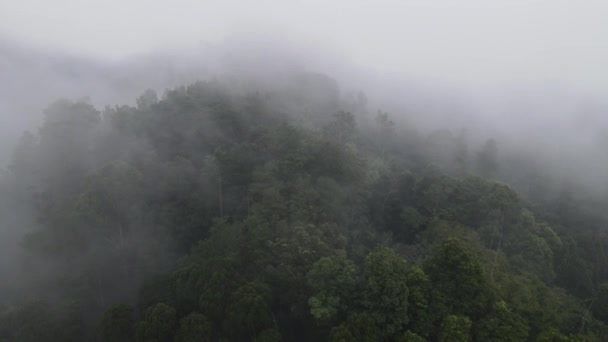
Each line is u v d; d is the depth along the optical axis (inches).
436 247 2124.8
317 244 2026.3
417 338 1539.1
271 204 2293.3
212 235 2321.6
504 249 2331.4
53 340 1841.8
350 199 2551.7
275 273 1924.2
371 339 1545.3
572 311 1867.6
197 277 1835.6
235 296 1716.3
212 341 1644.9
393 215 2778.1
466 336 1551.4
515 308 1749.5
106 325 1775.3
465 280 1702.8
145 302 1935.3
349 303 1768.0
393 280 1670.8
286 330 1870.1
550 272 2236.7
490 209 2476.6
